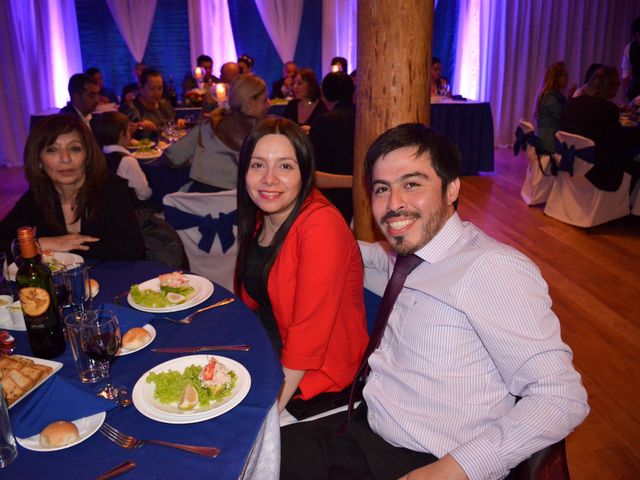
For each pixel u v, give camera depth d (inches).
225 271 118.8
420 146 47.6
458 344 48.1
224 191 118.9
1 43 271.0
